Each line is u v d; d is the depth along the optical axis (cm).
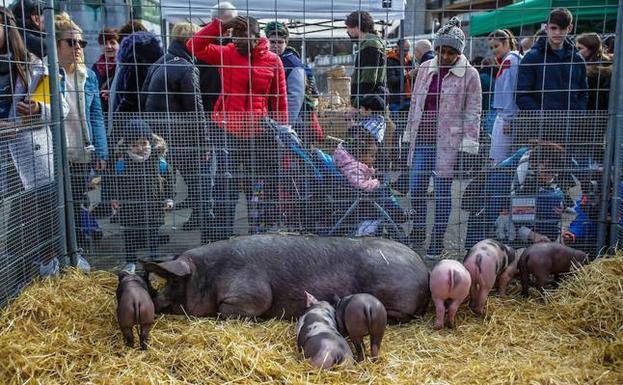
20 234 411
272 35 541
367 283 391
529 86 503
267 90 503
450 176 494
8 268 395
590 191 488
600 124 478
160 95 490
